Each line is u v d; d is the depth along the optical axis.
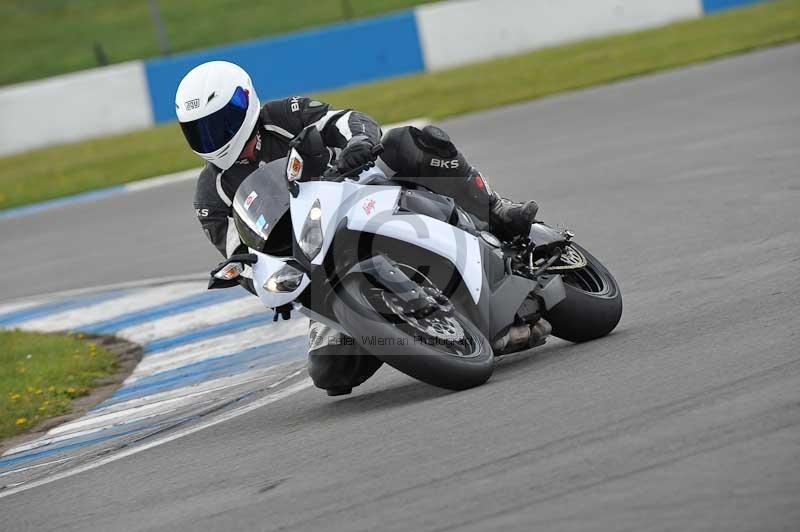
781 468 12.31
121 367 28.97
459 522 12.64
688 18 90.00
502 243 20.16
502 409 16.55
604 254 28.28
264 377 24.06
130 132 83.81
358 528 13.16
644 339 19.27
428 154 19.14
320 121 19.17
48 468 20.66
